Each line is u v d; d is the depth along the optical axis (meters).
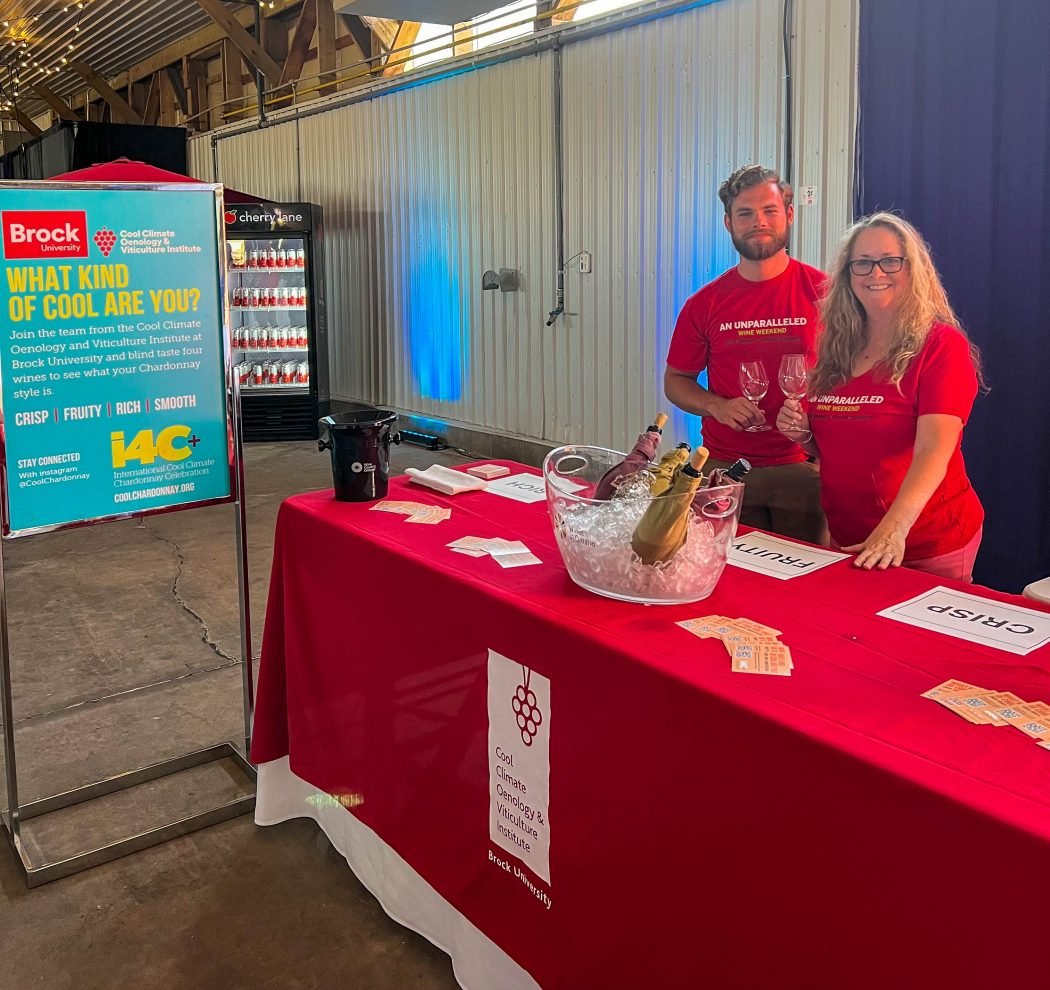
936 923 1.14
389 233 8.23
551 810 1.74
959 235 3.99
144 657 3.86
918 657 1.53
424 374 8.13
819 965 1.29
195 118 12.43
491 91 6.89
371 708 2.27
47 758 3.08
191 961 2.16
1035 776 1.15
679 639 1.58
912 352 2.34
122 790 2.89
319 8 9.47
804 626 1.66
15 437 2.42
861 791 1.20
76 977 2.12
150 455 2.65
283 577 2.57
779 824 1.32
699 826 1.44
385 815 2.27
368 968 2.13
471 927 2.01
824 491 2.62
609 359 6.33
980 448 4.02
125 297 2.54
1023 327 3.85
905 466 2.44
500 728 1.84
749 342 3.16
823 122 4.81
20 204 2.35
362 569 2.23
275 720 2.65
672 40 5.57
